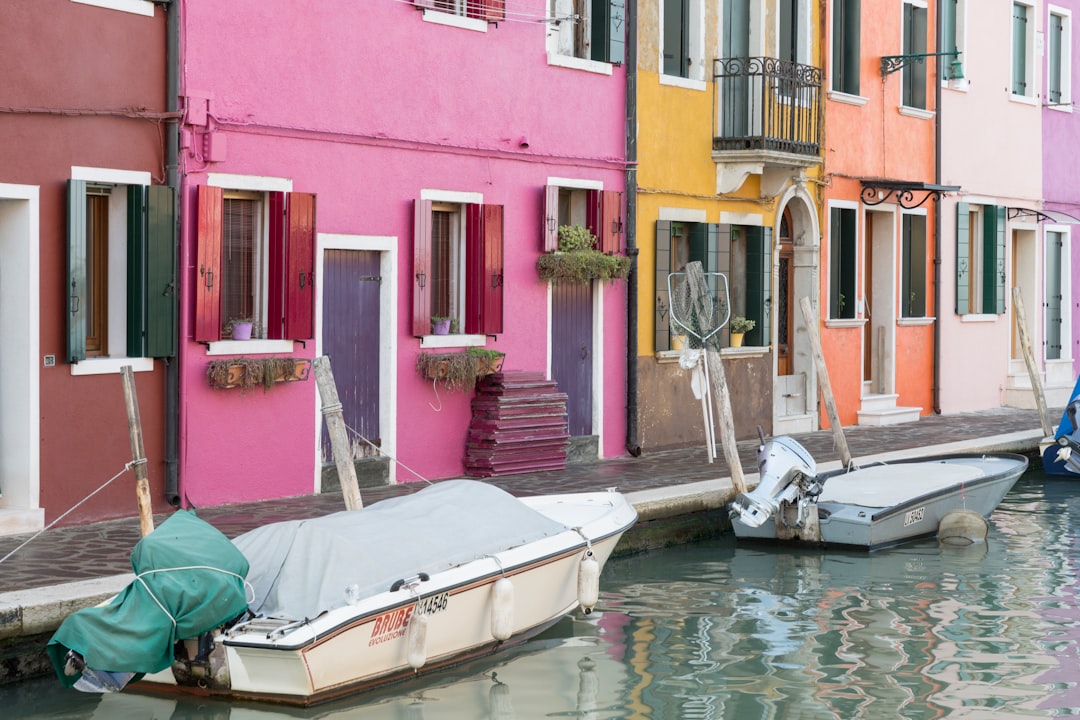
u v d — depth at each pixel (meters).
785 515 16.73
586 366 20.47
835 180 25.64
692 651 12.34
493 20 18.61
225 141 15.55
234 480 15.88
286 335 16.30
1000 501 18.64
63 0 14.16
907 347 27.92
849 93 25.92
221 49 15.61
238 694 10.51
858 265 26.33
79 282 14.30
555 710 10.73
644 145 21.14
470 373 18.20
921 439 23.81
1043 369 32.06
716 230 22.52
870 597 14.37
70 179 14.20
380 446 17.67
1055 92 32.72
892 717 10.59
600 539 13.30
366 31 17.12
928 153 28.27
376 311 17.61
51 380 14.15
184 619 10.24
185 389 15.35
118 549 13.02
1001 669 11.81
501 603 11.80
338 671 10.59
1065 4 32.72
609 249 20.44
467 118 18.47
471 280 18.66
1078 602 14.18
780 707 10.82
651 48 21.25
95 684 10.20
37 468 14.02
